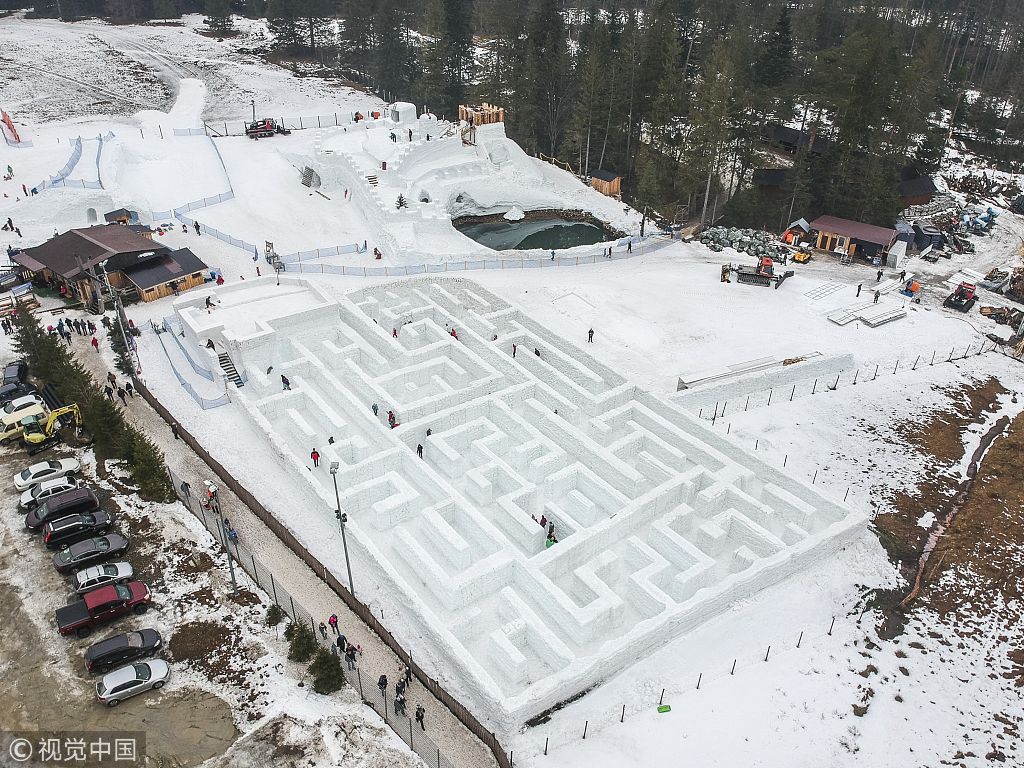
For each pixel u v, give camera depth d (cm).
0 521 3634
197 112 9738
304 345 5144
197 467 4062
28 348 4606
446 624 3209
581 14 14500
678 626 3253
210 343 4775
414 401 4631
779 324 5575
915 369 5162
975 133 10119
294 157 8100
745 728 2909
